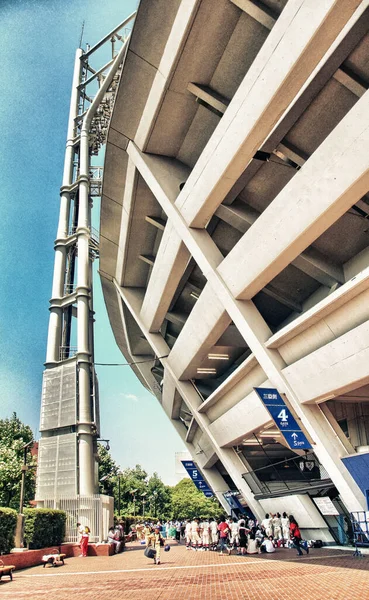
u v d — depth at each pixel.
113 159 23.34
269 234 15.08
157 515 99.00
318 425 16.95
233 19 15.02
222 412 26.67
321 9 10.96
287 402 17.42
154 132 20.20
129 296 32.47
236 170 15.98
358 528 15.53
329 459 16.52
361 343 13.62
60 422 30.47
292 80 12.68
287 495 22.20
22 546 19.25
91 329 34.56
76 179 39.94
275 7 13.65
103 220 27.72
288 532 21.19
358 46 12.21
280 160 16.98
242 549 19.75
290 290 21.31
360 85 12.91
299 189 13.45
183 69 17.00
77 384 31.17
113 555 24.81
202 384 32.50
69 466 29.06
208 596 9.27
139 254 28.94
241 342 24.36
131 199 24.28
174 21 15.91
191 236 19.17
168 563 17.66
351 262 18.00
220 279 18.41
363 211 15.62
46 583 12.84
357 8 11.09
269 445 29.11
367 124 10.96
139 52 17.59
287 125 14.95
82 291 33.56
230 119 15.02
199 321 21.84
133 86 19.16
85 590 11.12
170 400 35.31
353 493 15.81
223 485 36.91
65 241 36.47
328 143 12.13
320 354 15.20
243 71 16.62
